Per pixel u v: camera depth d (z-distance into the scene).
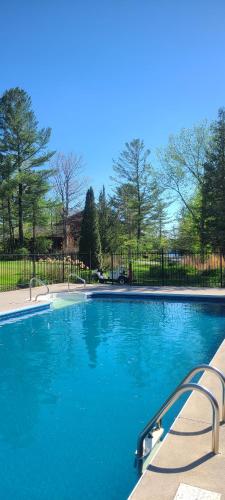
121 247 34.22
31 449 4.08
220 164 21.52
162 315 11.69
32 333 9.50
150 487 2.71
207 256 21.66
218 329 9.87
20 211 33.06
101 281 18.48
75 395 5.61
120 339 8.93
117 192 41.03
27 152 32.22
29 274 18.22
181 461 3.06
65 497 3.29
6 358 7.48
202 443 3.34
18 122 31.38
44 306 12.19
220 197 21.30
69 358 7.46
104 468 3.70
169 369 6.77
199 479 2.81
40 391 5.78
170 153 28.36
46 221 34.78
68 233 38.81
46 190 32.84
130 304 13.49
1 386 6.01
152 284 17.53
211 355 7.61
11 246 33.38
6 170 30.94
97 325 10.37
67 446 4.13
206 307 12.89
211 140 26.05
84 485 3.44
